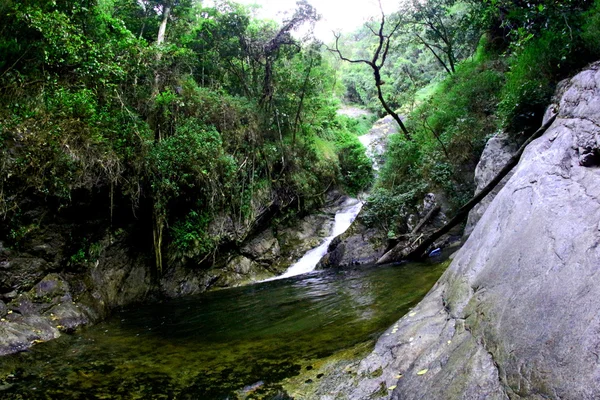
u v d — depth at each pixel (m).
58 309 6.97
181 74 12.50
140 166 9.09
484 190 8.41
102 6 12.50
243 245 12.83
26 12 7.09
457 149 12.61
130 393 3.95
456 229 11.52
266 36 15.29
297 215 15.73
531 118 8.56
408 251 10.87
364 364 3.68
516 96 8.76
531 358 2.17
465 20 13.59
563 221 2.99
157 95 10.66
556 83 8.19
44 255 7.35
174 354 5.14
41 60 7.65
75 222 8.02
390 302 6.18
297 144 16.25
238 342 5.41
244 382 3.95
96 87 8.68
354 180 20.47
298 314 6.63
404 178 14.33
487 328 2.81
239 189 12.62
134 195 9.04
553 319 2.26
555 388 1.90
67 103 7.58
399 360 3.47
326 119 21.84
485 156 9.59
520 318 2.53
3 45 7.04
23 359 5.11
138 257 9.83
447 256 9.60
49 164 7.18
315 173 17.23
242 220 12.52
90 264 8.36
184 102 11.47
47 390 4.09
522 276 2.92
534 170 4.37
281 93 15.61
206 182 10.88
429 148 13.70
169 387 4.03
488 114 12.52
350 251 12.35
